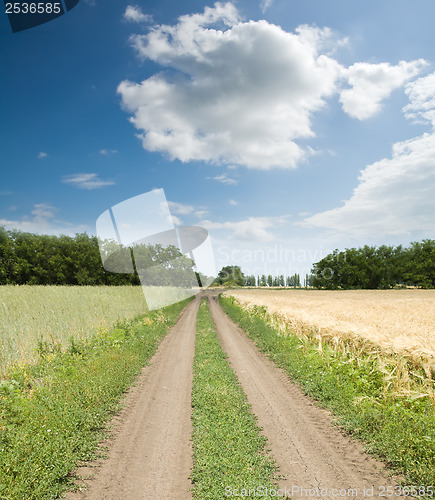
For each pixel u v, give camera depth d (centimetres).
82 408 634
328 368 901
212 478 441
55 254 5444
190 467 480
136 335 1363
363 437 565
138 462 493
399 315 1842
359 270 9538
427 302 3325
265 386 857
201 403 705
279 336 1388
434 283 9038
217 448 517
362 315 1770
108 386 761
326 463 490
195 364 1045
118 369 885
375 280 9662
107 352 1035
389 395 672
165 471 469
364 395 707
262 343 1366
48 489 410
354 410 656
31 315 1349
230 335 1655
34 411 580
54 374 798
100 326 1418
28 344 1032
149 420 643
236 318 2242
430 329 1237
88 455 503
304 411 694
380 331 1138
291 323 1503
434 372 754
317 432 595
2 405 579
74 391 688
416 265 9081
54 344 1077
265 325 1712
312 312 1912
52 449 477
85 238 5597
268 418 654
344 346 1027
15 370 834
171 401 745
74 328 1310
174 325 1925
